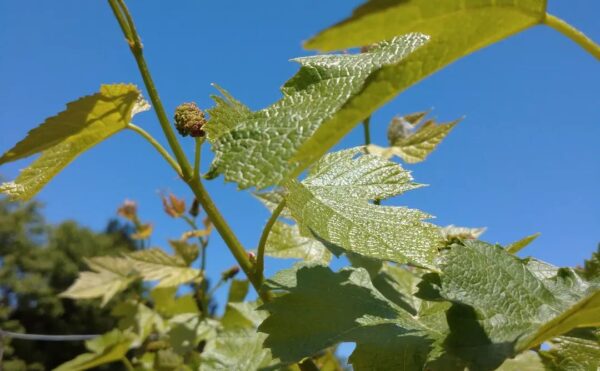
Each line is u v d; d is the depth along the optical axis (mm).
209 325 360
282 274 163
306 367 169
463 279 130
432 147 272
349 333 142
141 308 409
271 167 96
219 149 103
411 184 171
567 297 130
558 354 157
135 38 174
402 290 194
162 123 175
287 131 102
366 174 175
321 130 81
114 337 370
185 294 371
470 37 81
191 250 376
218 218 174
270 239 222
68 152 182
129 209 466
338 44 73
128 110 176
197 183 175
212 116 158
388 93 80
